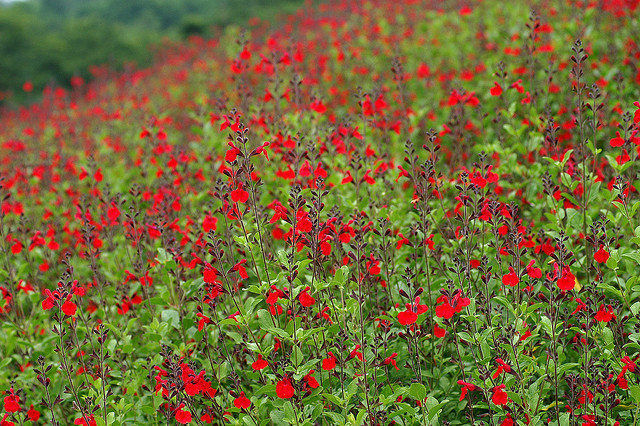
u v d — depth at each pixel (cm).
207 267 393
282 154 564
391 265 484
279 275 394
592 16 891
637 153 482
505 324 410
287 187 571
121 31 3859
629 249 440
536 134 580
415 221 514
